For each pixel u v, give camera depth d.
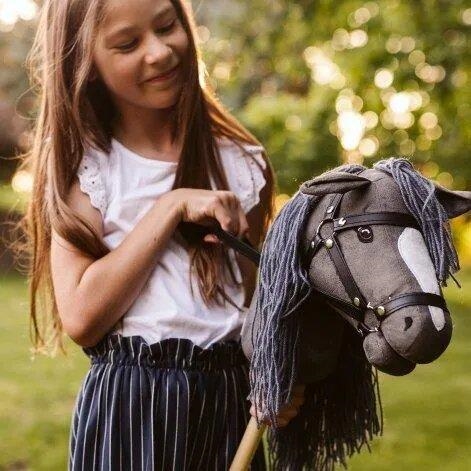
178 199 1.93
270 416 1.72
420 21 7.89
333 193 1.58
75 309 1.92
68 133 2.00
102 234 1.99
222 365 2.00
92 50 1.96
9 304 10.11
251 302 1.93
